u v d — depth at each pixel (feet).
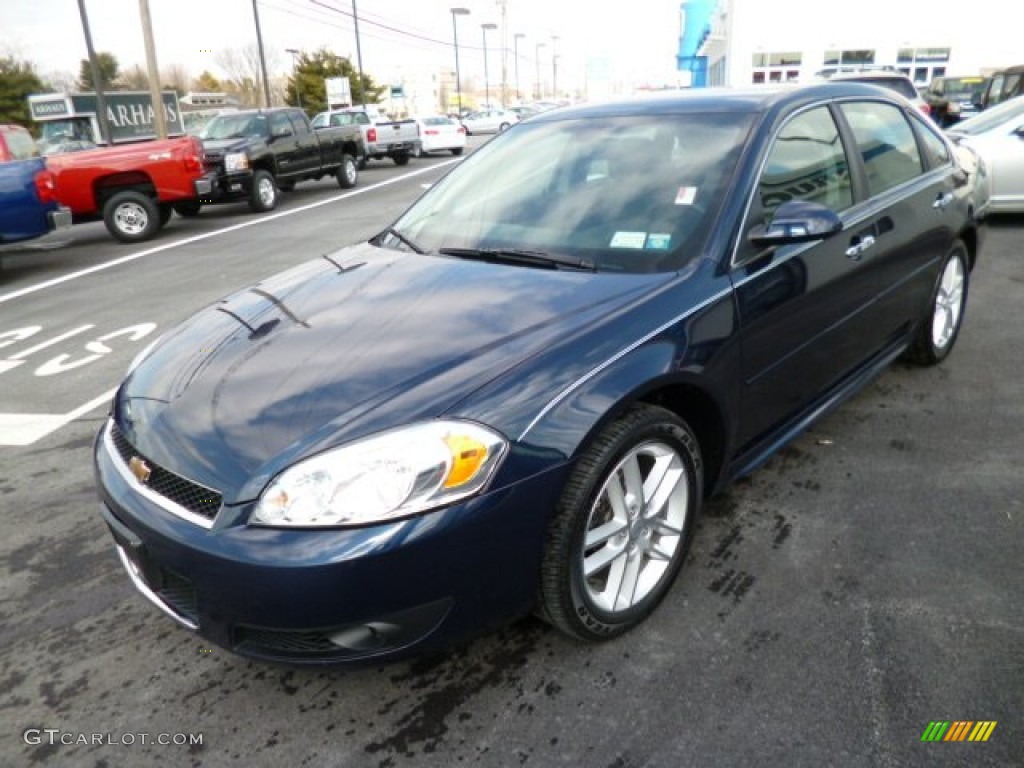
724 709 7.12
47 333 21.50
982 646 7.73
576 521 7.14
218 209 51.01
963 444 11.87
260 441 6.76
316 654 6.65
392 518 6.32
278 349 8.02
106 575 9.80
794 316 9.55
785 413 10.07
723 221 8.92
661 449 8.05
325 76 188.34
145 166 37.96
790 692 7.27
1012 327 17.15
